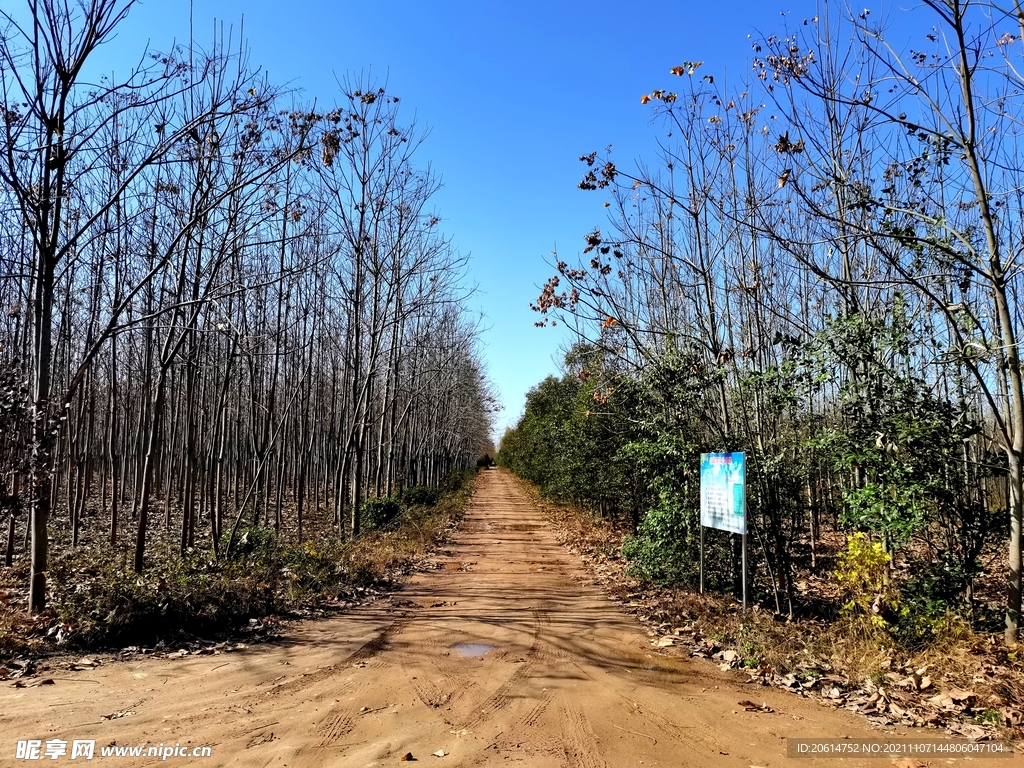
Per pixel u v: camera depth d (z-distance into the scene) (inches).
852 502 261.6
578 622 288.0
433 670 214.2
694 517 329.7
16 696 182.9
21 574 370.3
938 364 280.1
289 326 572.1
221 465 589.9
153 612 247.3
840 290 312.8
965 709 179.3
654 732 163.6
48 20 279.1
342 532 584.1
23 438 272.2
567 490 709.3
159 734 157.5
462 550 554.9
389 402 876.0
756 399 334.0
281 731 160.9
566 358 625.6
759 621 268.2
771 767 143.9
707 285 341.7
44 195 288.2
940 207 333.7
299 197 466.3
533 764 143.7
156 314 311.3
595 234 329.1
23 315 442.0
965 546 264.1
